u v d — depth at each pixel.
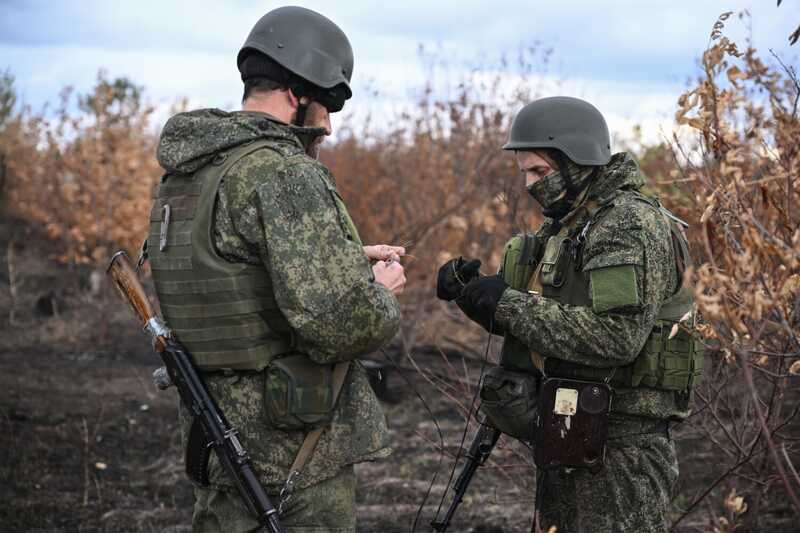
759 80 2.33
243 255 2.22
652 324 2.48
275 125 2.30
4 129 14.17
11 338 9.16
